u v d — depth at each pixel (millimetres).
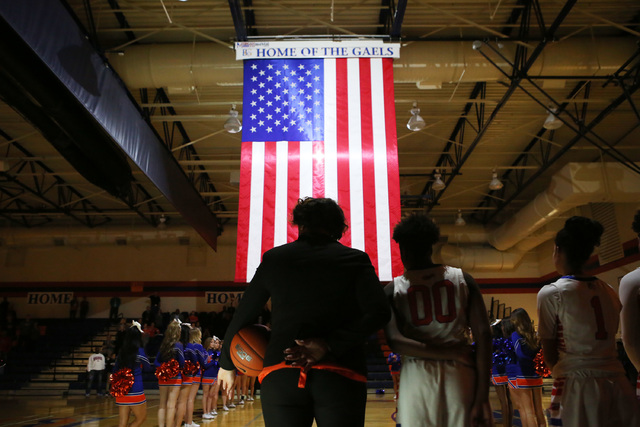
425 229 2480
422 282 2395
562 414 2424
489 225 20703
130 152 9258
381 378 17500
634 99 11891
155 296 21266
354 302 1983
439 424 2168
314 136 6871
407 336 2354
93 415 9930
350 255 2047
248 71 7363
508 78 9500
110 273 22297
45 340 20234
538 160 15281
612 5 9133
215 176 17250
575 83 11305
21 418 9453
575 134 13867
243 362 2098
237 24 7641
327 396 1833
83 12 9109
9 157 14812
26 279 22172
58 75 6574
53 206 19188
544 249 21344
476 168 14828
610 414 2316
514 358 5902
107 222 21766
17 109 8367
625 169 12914
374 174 6633
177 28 9141
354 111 7059
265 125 6953
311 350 1843
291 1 9055
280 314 1972
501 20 9555
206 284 22172
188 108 12516
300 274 1994
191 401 7539
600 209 16422
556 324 2539
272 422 1886
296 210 2232
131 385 5465
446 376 2211
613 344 2459
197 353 7406
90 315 21812
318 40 7523
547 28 9664
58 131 9133
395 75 9398
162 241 21547
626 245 14961
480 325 2291
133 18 9453
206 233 16906
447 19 9500
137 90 11469
